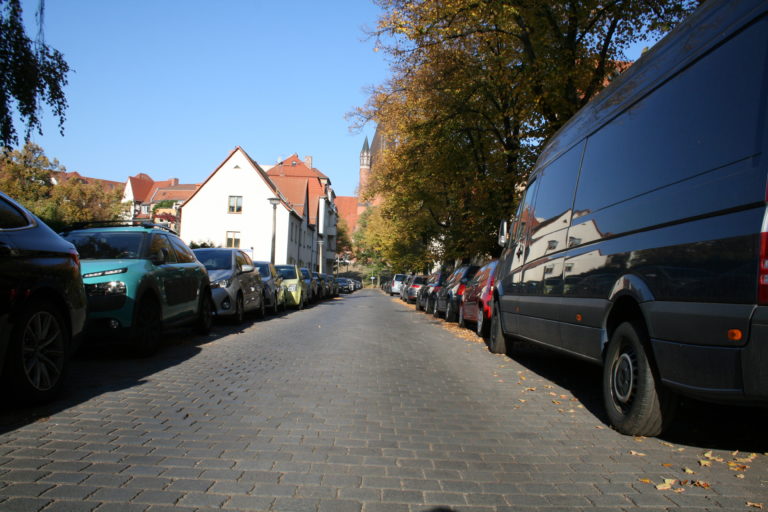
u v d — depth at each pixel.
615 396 4.79
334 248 90.00
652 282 4.14
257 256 49.22
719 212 3.46
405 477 3.53
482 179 18.50
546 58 11.98
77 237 8.43
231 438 4.22
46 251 5.07
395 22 13.44
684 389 3.74
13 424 4.41
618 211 4.88
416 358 9.06
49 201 40.78
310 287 27.28
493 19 12.52
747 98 3.34
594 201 5.48
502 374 7.70
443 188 24.42
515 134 17.67
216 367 7.36
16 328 4.59
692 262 3.67
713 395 3.47
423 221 30.36
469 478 3.54
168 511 2.90
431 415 5.20
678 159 4.01
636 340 4.41
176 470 3.50
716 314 3.40
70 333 5.36
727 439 4.46
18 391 4.66
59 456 3.68
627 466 3.80
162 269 8.54
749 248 3.18
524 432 4.67
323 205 74.06
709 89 3.74
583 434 4.62
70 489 3.13
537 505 3.13
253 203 49.38
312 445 4.13
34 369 4.88
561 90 12.12
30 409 4.89
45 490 3.10
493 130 18.02
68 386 5.88
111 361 7.60
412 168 20.38
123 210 50.00
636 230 4.48
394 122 21.14
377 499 3.16
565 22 12.39
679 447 4.23
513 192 17.83
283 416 4.94
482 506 3.10
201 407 5.14
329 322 16.11
